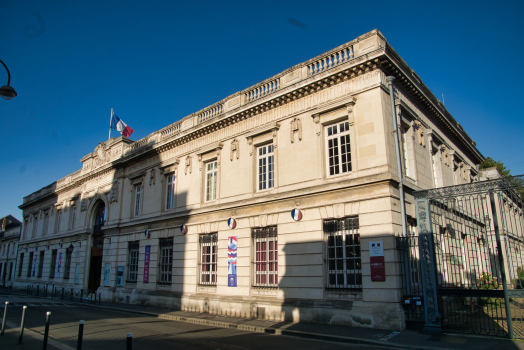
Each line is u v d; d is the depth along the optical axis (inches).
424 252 469.7
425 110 714.8
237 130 765.9
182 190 876.0
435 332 442.3
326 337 446.9
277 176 663.1
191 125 895.1
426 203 479.5
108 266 1064.8
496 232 431.2
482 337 413.1
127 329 531.2
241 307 650.2
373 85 561.3
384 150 533.0
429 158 694.5
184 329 538.3
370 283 504.7
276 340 446.3
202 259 788.6
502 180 435.2
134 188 1055.0
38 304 940.0
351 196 549.3
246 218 696.4
